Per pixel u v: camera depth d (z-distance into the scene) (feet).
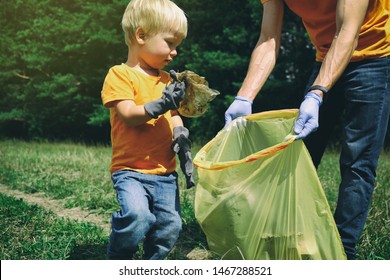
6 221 14.01
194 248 12.05
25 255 11.30
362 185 9.58
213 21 54.08
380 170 22.70
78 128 69.67
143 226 8.32
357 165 9.62
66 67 66.59
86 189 19.03
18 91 71.72
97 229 13.50
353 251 9.68
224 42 53.98
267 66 10.44
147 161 8.79
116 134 8.96
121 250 8.59
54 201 18.21
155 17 8.73
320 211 8.52
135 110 8.37
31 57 65.31
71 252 11.53
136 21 8.83
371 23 9.59
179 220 8.91
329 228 8.55
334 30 10.16
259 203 8.45
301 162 8.48
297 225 8.43
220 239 8.79
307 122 8.66
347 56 9.11
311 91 9.05
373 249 10.85
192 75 8.55
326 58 9.20
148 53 8.91
